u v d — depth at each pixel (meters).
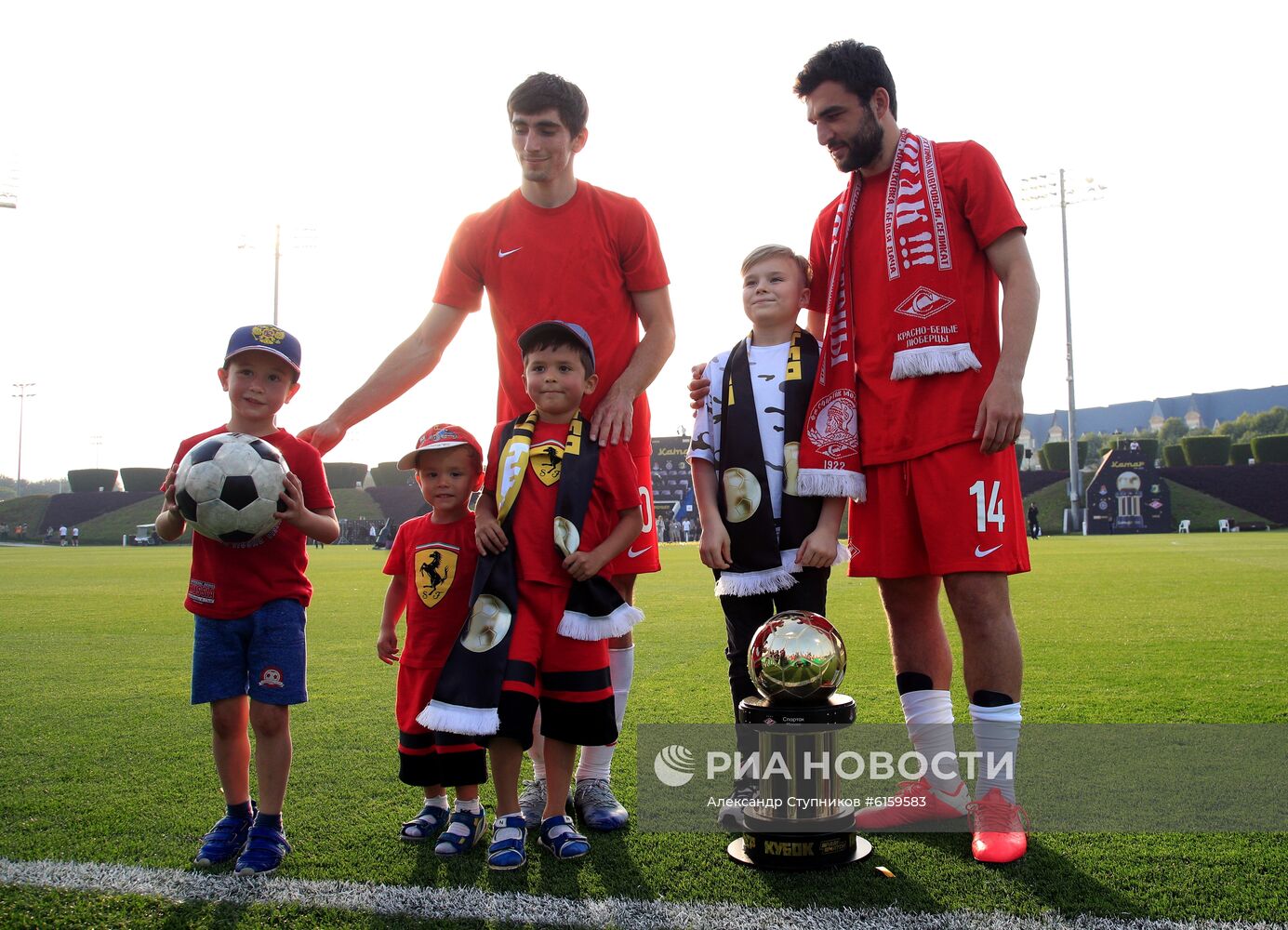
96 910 2.27
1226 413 122.25
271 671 2.69
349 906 2.29
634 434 3.32
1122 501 44.12
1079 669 5.56
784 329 3.30
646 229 3.41
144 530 50.00
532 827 3.06
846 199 3.26
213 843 2.66
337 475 67.31
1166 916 2.13
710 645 6.99
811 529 3.03
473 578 2.97
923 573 3.04
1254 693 4.74
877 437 3.06
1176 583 11.81
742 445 3.10
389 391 3.41
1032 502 51.84
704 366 3.41
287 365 2.97
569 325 3.00
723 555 3.04
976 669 2.84
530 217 3.33
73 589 13.87
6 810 3.12
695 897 2.32
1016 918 2.14
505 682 2.63
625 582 3.39
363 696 5.19
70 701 5.04
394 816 3.07
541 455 2.91
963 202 3.04
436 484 3.13
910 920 2.14
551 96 3.09
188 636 7.96
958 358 2.90
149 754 3.88
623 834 2.89
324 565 22.33
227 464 2.63
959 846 2.71
